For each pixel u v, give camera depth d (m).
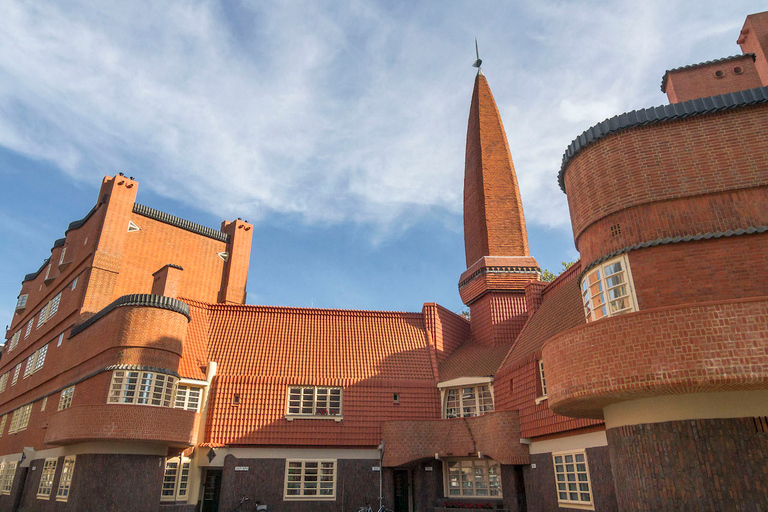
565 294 23.34
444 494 24.09
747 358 9.95
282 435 24.45
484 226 32.78
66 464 23.45
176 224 36.88
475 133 36.09
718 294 12.26
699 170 13.52
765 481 10.31
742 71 17.48
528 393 21.09
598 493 16.08
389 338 29.38
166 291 27.58
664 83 18.52
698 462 10.88
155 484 21.58
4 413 36.75
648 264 13.09
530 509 20.38
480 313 31.11
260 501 23.25
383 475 24.27
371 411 25.70
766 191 12.80
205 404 24.89
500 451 21.23
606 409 13.19
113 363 21.58
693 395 11.30
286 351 27.55
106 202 32.38
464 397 26.03
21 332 39.91
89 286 29.88
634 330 11.12
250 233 41.00
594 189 14.94
